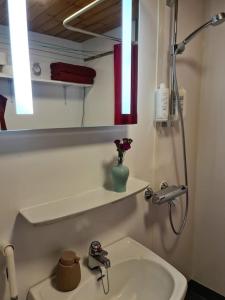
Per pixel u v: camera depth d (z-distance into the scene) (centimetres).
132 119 109
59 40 82
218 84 151
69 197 94
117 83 100
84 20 88
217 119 154
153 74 120
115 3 96
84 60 90
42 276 90
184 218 150
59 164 89
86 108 92
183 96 132
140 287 103
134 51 106
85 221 100
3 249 75
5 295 81
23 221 82
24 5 73
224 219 159
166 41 124
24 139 79
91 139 98
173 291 86
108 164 106
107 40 95
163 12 118
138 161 121
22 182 80
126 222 119
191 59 146
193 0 140
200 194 169
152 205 133
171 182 145
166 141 136
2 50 71
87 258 102
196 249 177
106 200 92
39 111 80
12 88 73
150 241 136
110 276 98
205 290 175
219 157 157
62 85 85
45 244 89
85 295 88
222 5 143
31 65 77
